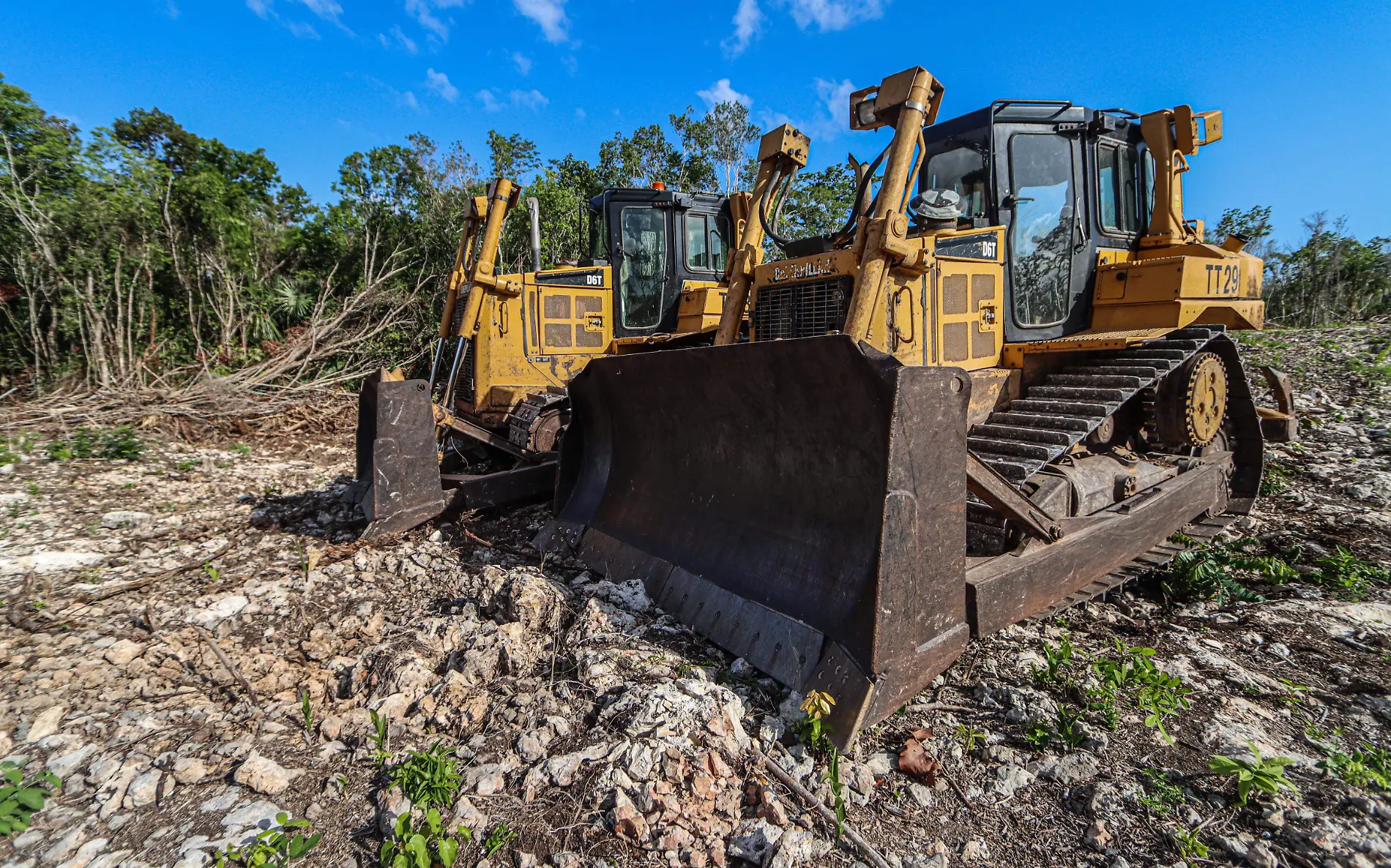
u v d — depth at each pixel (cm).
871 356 280
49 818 241
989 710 304
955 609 304
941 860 223
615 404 473
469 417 773
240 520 582
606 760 257
